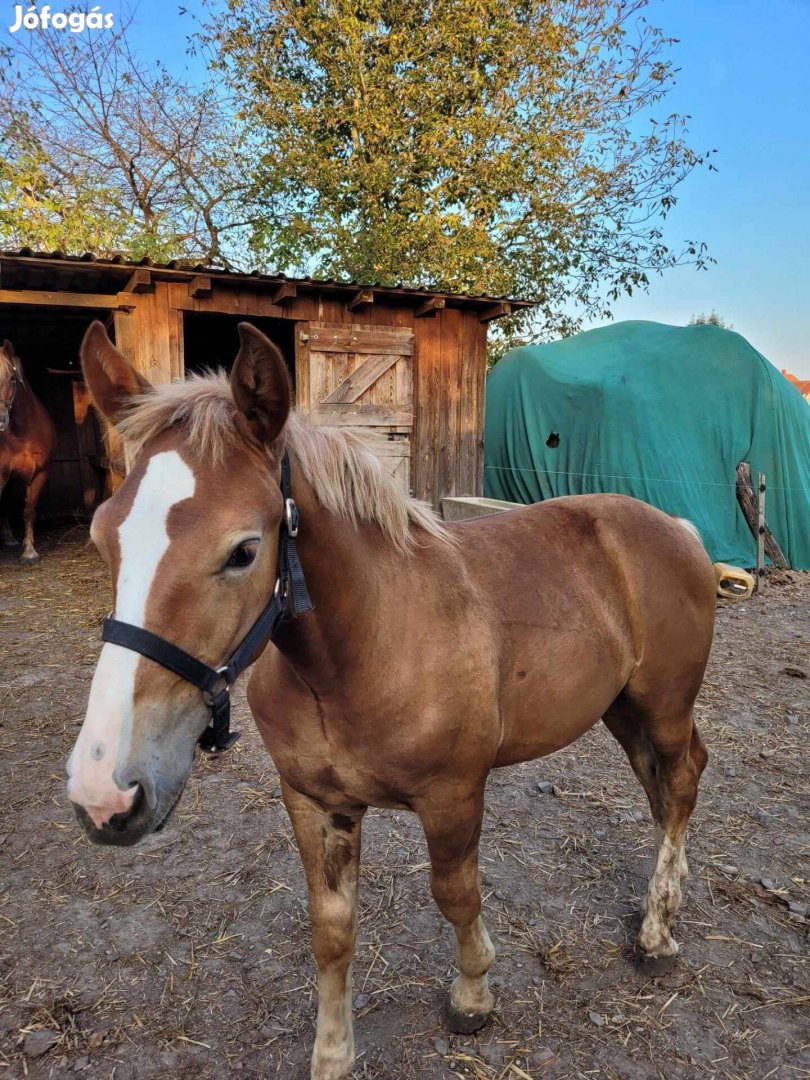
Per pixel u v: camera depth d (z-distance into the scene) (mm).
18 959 1964
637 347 8352
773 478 7293
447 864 1491
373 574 1311
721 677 4258
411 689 1312
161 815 979
